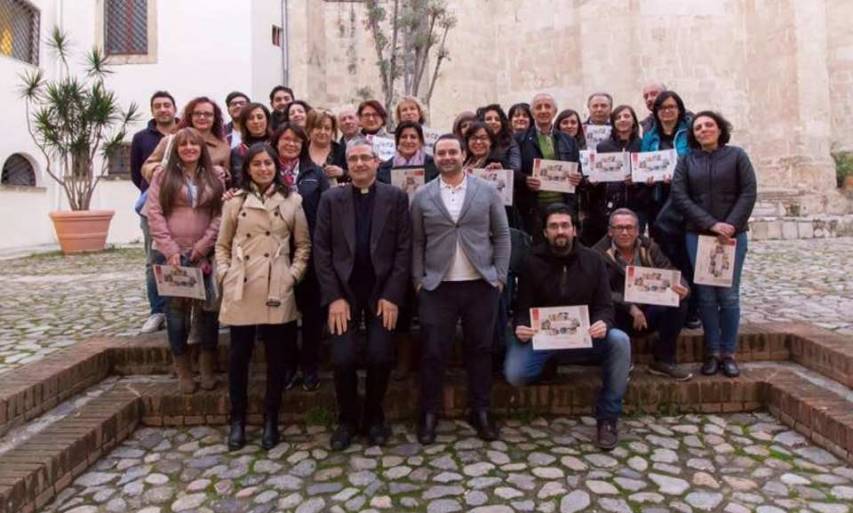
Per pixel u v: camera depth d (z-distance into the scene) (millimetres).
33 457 3309
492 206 3994
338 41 17000
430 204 3939
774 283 7465
